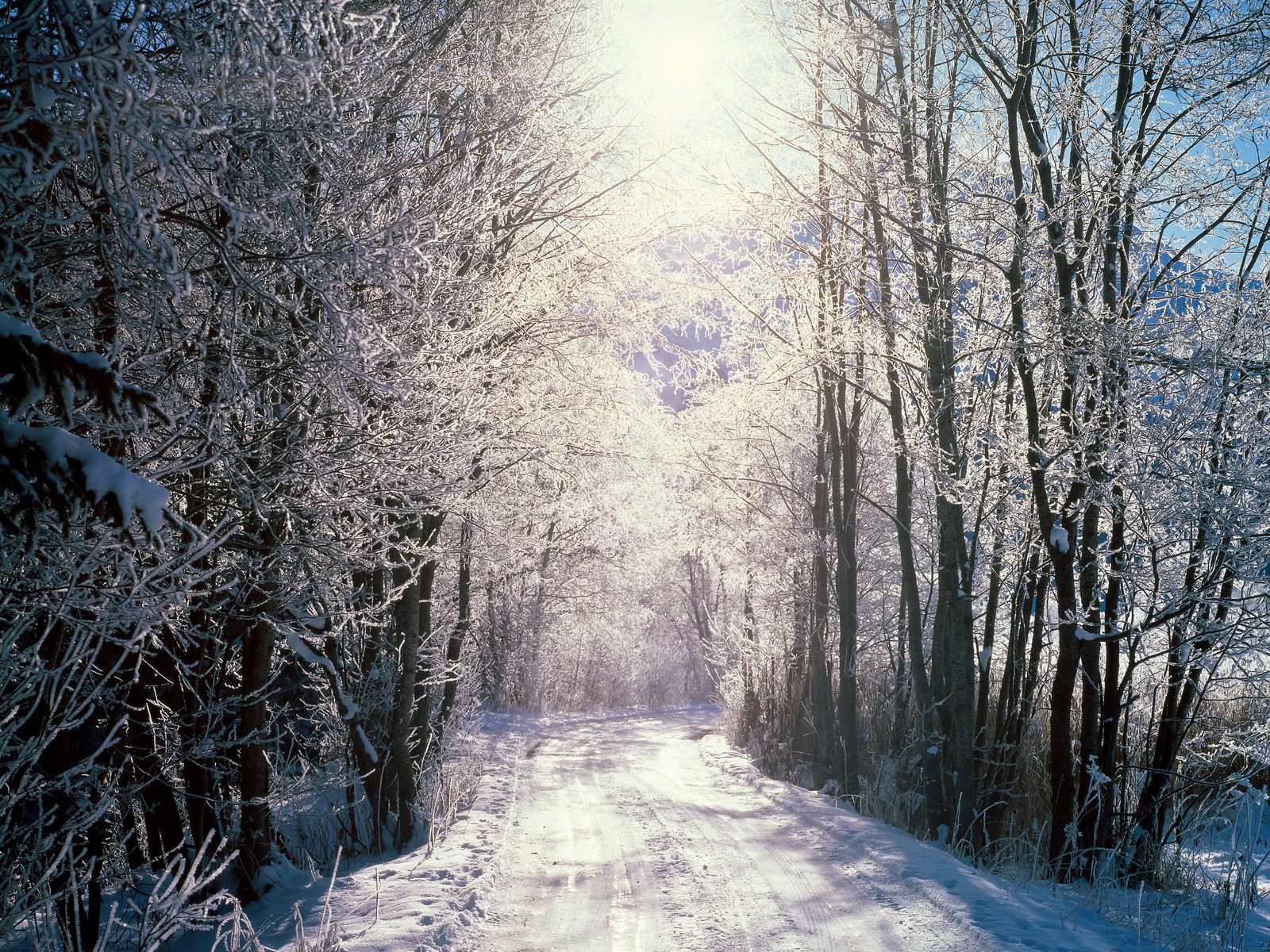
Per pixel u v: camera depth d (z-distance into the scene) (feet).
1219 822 36.96
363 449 18.29
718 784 50.96
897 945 21.26
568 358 44.91
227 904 23.09
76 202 14.12
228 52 10.76
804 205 42.22
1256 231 34.81
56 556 12.84
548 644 106.52
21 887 13.47
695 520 69.21
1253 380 33.06
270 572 20.71
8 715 12.56
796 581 61.67
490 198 22.31
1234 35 32.83
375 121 18.35
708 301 50.06
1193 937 22.24
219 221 15.70
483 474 37.42
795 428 62.13
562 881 27.45
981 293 42.47
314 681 32.78
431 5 23.30
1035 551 39.60
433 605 54.49
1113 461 32.42
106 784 18.86
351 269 15.84
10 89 10.96
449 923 21.58
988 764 38.88
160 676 22.22
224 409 15.34
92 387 10.97
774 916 23.84
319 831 32.42
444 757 46.44
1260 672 33.04
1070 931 22.47
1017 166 34.94
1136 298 36.04
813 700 56.44
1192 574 33.30
